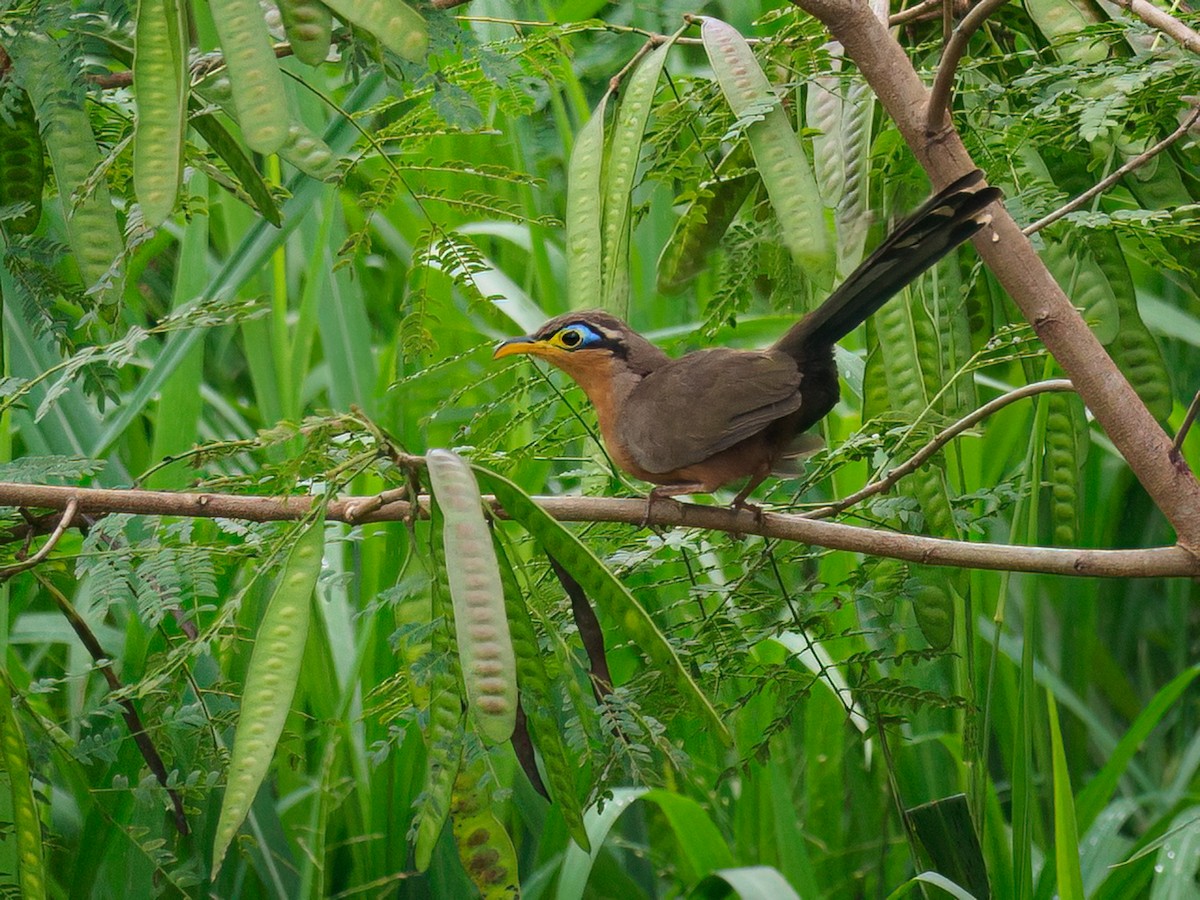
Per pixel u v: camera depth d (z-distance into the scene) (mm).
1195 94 6367
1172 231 5914
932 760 9047
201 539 7051
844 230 6488
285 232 8258
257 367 9508
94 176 5168
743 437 6355
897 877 8867
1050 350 5605
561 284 10766
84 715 6121
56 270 6918
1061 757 6668
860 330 10375
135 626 7859
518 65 7258
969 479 9211
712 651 6848
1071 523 7113
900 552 5836
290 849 7984
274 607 4750
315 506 5086
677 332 9922
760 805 8906
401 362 9383
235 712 6035
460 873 8164
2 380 5793
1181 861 7887
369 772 8195
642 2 10766
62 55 5527
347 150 7902
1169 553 5461
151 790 5898
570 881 7793
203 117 5664
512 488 4871
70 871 7738
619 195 6414
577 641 6742
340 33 5758
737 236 7531
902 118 5648
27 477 5848
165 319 5832
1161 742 10148
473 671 4387
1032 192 6598
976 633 8125
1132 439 5477
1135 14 6316
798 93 7391
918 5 7340
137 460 9531
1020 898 7113
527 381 7105
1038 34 7508
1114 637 10617
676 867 9438
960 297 7094
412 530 5250
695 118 7574
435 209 10016
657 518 6125
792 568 7930
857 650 8242
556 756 5066
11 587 8352
